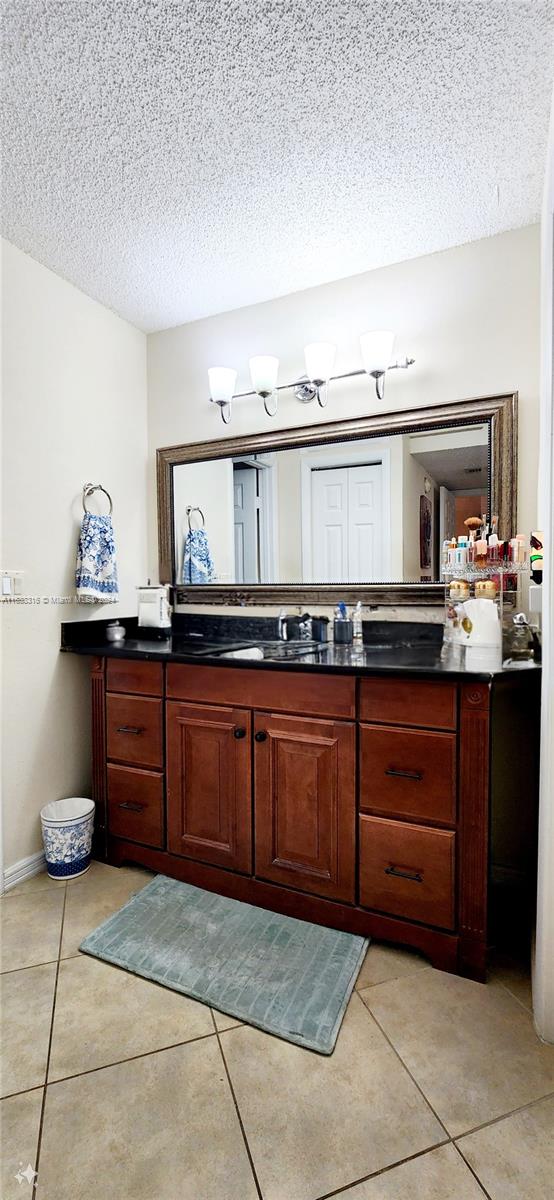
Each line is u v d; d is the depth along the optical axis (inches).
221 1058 47.3
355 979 56.7
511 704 73.2
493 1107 42.8
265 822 68.0
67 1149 39.6
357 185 66.1
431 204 69.2
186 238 76.0
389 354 77.0
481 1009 52.9
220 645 84.3
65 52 48.9
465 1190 37.0
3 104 54.4
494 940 64.4
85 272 83.9
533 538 63.6
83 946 61.6
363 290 84.3
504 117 55.7
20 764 77.8
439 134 58.1
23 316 78.2
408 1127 41.3
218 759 71.2
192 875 73.9
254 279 86.3
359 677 61.6
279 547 91.7
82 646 84.4
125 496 99.4
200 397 99.3
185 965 58.5
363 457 84.4
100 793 82.2
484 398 75.2
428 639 79.6
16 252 77.2
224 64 49.9
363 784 61.7
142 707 77.4
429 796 58.3
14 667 77.0
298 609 89.9
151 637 95.3
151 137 58.6
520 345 73.8
